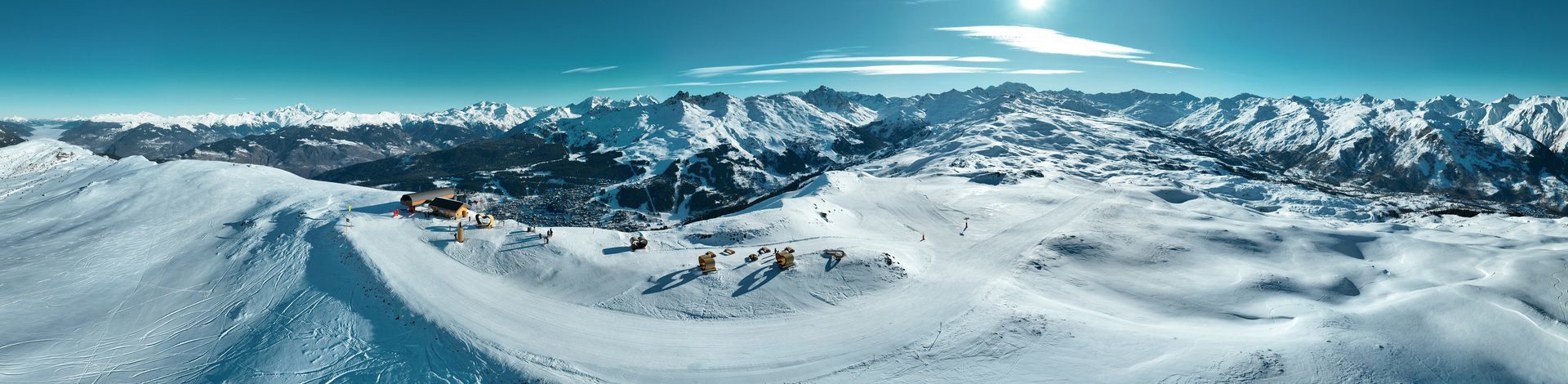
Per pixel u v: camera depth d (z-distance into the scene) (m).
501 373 37.62
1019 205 99.81
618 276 52.09
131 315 45.75
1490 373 35.03
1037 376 36.28
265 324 43.44
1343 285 54.25
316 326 42.75
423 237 59.78
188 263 56.41
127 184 88.19
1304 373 34.81
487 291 49.06
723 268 53.78
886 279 53.12
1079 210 92.12
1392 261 61.56
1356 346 37.75
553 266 53.94
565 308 46.81
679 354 40.34
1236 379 34.34
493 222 64.56
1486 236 72.00
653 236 64.00
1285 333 40.94
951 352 39.69
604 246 59.28
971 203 101.94
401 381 36.62
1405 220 115.69
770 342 42.06
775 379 37.25
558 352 40.12
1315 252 64.12
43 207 80.50
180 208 76.38
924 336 42.19
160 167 99.06
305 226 63.62
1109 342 39.81
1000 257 63.66
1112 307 48.62
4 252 60.06
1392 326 40.81
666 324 44.69
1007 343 40.22
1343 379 34.31
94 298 48.62
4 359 38.97
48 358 39.47
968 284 53.19
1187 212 88.62
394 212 68.00
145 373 37.97
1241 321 45.25
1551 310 43.50
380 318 43.84
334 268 52.16
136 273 54.16
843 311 46.97
